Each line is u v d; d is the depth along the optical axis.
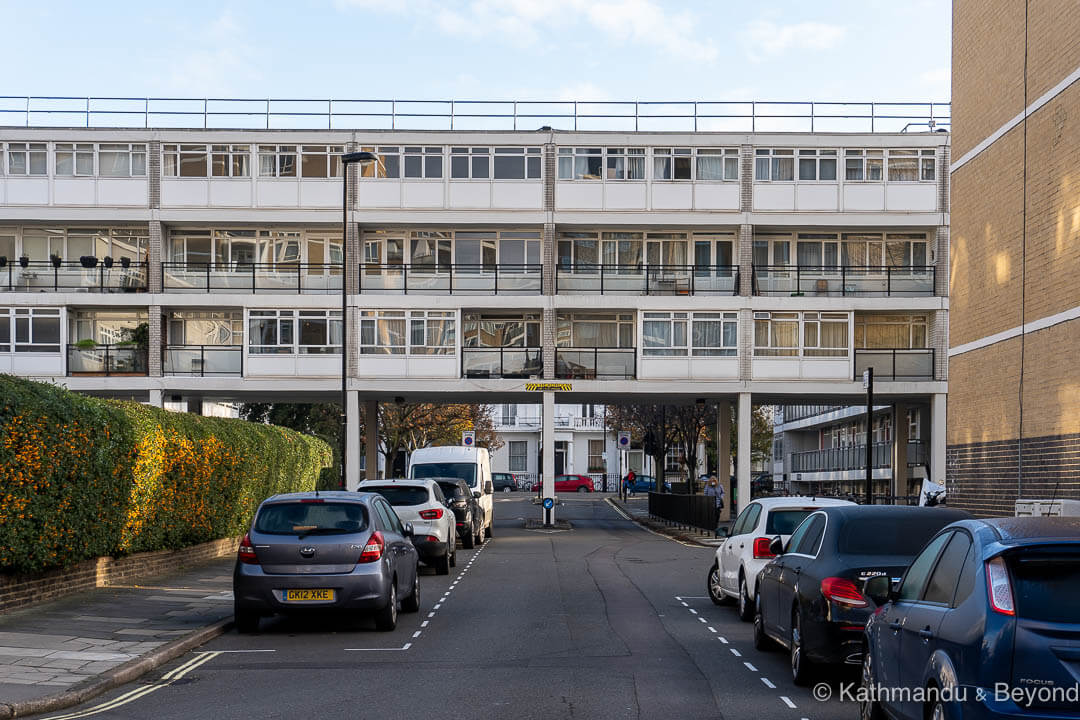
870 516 10.55
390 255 42.84
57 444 14.96
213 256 42.78
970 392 23.22
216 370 42.12
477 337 43.22
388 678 10.78
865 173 41.88
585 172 42.12
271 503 14.25
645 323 41.97
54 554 15.41
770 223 41.84
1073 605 5.87
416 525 22.48
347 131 41.97
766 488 73.94
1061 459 19.27
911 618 7.12
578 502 69.12
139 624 13.98
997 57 22.14
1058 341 19.44
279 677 10.93
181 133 41.88
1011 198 21.45
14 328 41.72
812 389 41.56
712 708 9.25
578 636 13.73
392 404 55.78
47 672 10.62
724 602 17.11
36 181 41.62
